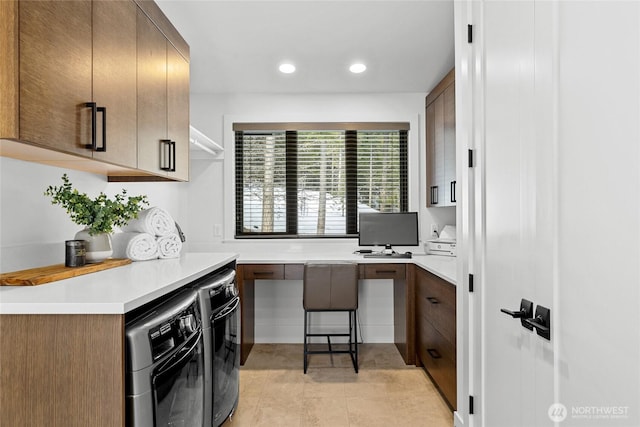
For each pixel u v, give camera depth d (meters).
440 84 3.33
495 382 1.53
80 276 1.60
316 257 3.28
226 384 1.98
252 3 2.22
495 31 1.51
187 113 2.45
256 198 3.80
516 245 1.34
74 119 1.33
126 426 1.12
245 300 3.21
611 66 0.91
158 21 2.02
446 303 2.27
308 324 3.75
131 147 1.73
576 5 1.02
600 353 0.95
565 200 1.07
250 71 3.21
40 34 1.16
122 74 1.65
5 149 1.29
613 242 0.91
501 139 1.45
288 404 2.43
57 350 1.11
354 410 2.36
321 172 3.79
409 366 3.09
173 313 1.34
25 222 1.67
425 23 2.44
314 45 2.74
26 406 1.11
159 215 2.27
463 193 1.86
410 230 3.49
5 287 1.34
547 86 1.15
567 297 1.07
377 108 3.78
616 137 0.89
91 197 2.15
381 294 3.78
